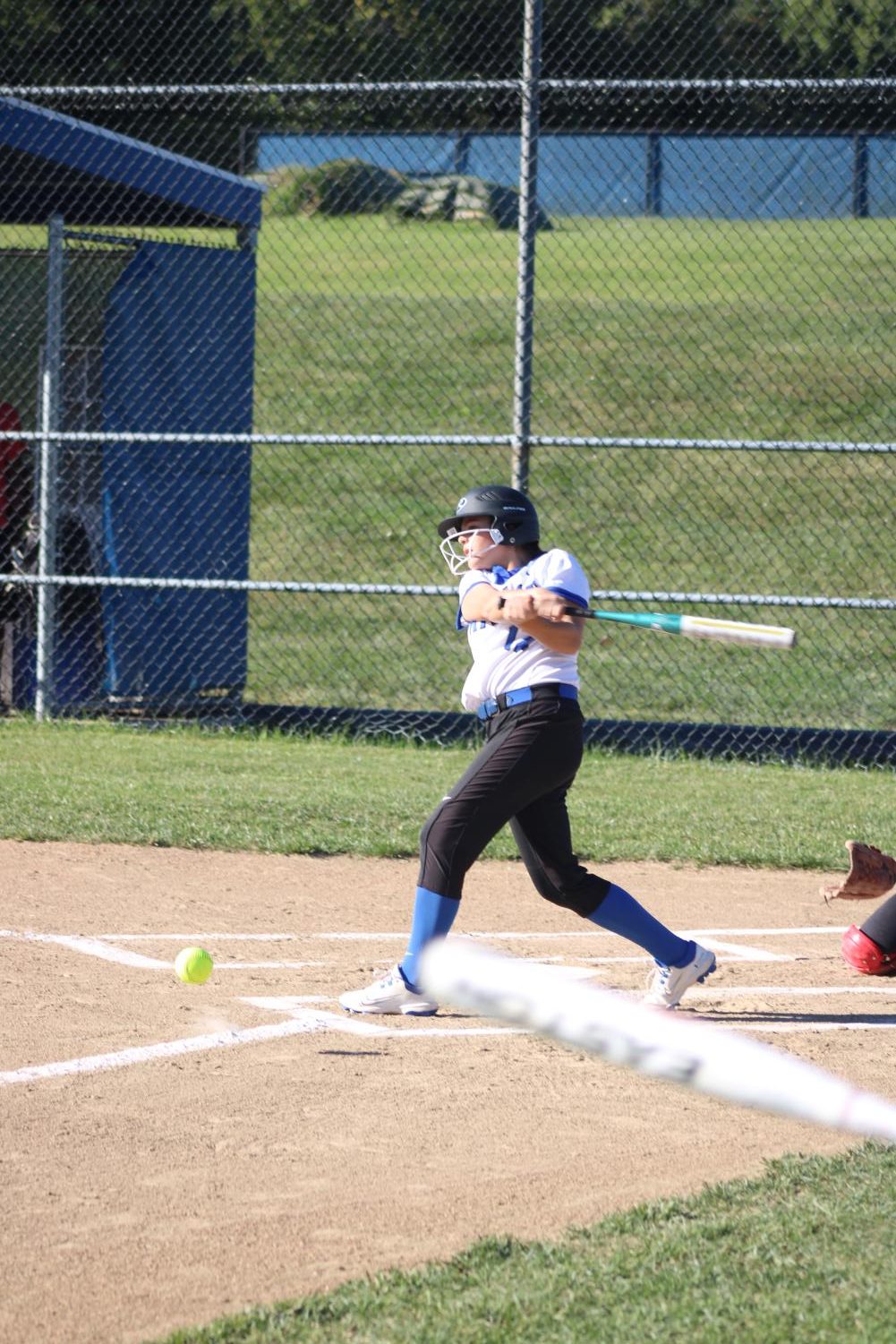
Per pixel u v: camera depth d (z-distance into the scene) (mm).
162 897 25828
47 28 54312
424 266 86750
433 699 48750
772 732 41219
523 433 37656
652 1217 13281
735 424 72688
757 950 23719
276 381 78312
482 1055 18281
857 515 64750
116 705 42406
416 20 54031
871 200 66625
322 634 55781
